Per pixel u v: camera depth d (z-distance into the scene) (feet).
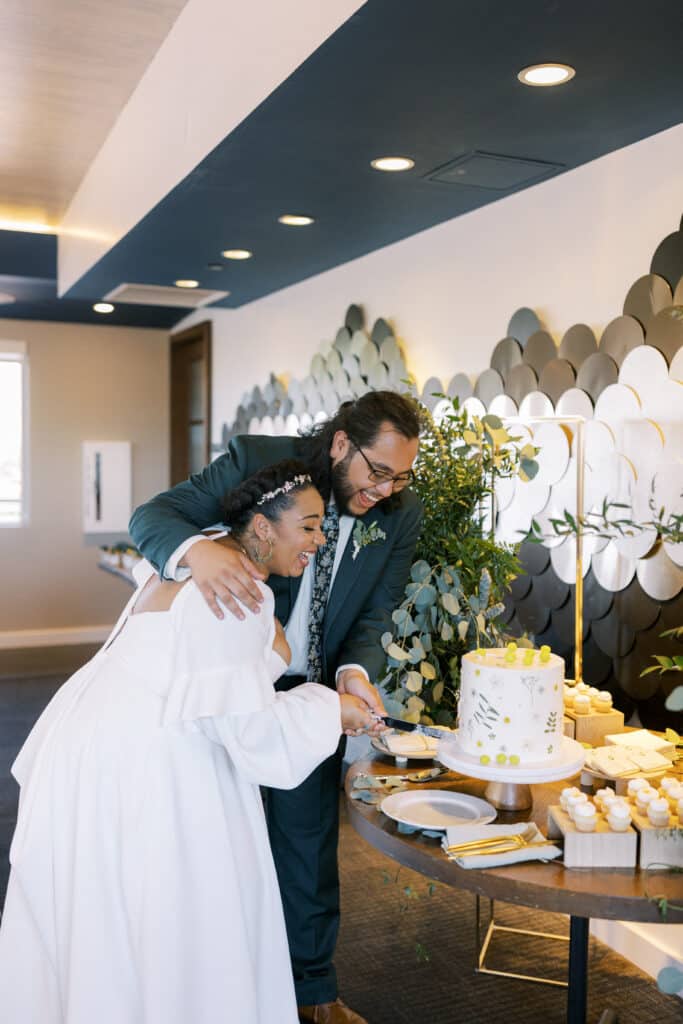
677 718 8.87
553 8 6.52
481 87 7.98
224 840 5.79
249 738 5.76
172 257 15.14
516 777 5.68
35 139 14.55
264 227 13.08
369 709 6.68
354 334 15.14
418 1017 8.12
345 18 6.77
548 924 9.86
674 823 5.57
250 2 8.58
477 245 12.12
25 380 25.08
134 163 12.84
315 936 7.77
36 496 25.12
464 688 6.11
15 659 23.22
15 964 6.01
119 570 20.47
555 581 10.35
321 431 7.01
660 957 8.80
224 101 9.32
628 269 9.61
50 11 10.44
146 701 5.79
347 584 7.30
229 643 5.71
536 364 10.87
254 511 6.09
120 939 5.68
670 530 8.73
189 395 25.72
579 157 9.93
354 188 11.13
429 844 5.72
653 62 7.45
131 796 5.69
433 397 13.08
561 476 10.18
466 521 8.65
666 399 8.93
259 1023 6.06
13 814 12.76
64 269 18.86
